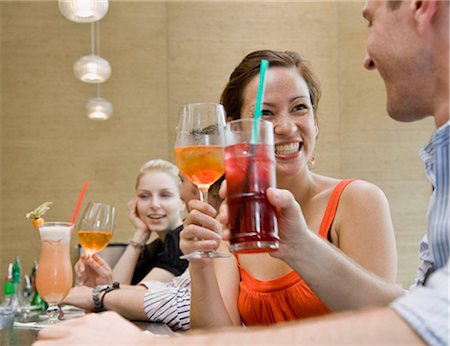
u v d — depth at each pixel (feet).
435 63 3.43
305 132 5.71
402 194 22.40
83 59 18.45
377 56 3.61
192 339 2.55
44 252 6.18
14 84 21.97
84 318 3.01
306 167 5.92
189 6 23.08
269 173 3.55
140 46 22.77
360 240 5.41
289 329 2.41
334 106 22.94
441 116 3.52
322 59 23.15
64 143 21.93
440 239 3.34
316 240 4.13
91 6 12.78
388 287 4.37
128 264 11.66
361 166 22.59
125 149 22.24
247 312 5.63
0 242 21.13
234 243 3.51
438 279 2.30
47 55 22.24
